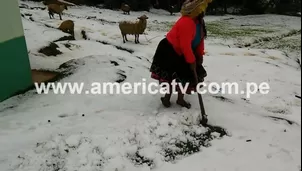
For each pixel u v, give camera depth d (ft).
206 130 11.64
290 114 15.19
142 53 29.66
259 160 10.05
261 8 77.71
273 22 63.36
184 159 10.07
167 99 13.12
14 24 15.24
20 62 15.92
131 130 10.90
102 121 12.03
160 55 12.10
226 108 13.93
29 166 9.29
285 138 11.59
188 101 14.25
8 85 15.44
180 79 12.17
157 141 10.66
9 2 14.76
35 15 46.68
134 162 9.77
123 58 21.68
